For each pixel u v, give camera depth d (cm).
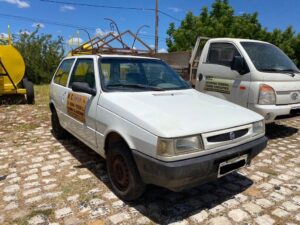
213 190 392
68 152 531
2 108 945
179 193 382
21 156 512
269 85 571
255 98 573
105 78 416
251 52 618
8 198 368
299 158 518
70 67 534
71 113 486
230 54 641
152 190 386
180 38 2156
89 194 377
